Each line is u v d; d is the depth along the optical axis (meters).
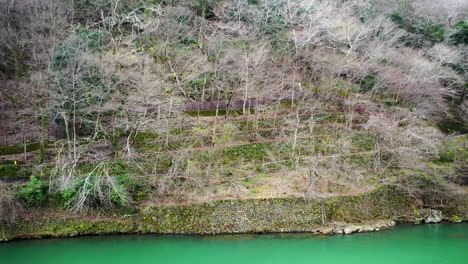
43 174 29.86
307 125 37.03
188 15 42.88
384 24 42.41
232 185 30.09
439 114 42.19
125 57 33.25
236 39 38.16
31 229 26.81
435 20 48.81
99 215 27.86
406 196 32.38
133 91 32.91
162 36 38.94
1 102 35.53
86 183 26.84
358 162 33.41
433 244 27.02
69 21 40.88
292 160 32.59
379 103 38.91
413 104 39.47
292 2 41.19
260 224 27.89
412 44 45.75
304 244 26.52
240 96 38.78
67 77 30.28
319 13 38.97
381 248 26.34
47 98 31.64
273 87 37.31
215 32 40.09
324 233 27.66
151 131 34.88
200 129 35.72
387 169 33.28
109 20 37.69
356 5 45.09
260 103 38.59
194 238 26.89
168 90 35.00
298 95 39.41
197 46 39.75
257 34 40.12
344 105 39.44
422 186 32.88
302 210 28.56
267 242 26.56
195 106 38.56
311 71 41.31
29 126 34.84
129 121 31.89
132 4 41.34
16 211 27.33
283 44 40.00
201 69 38.06
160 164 31.94
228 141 34.81
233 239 26.81
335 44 40.78
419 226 30.09
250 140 35.19
